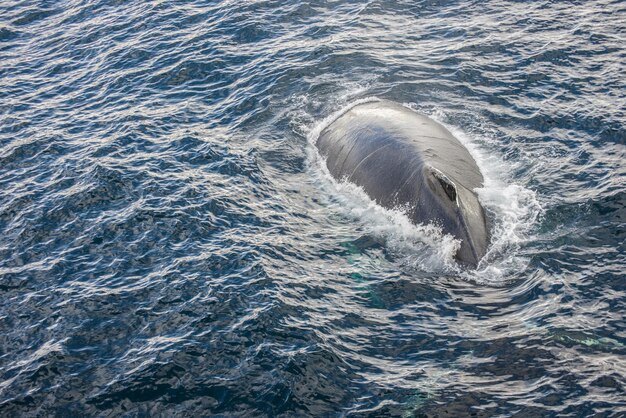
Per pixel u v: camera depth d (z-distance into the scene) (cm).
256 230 1952
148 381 1543
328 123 2350
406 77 2542
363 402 1448
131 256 1908
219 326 1659
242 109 2508
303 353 1566
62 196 2166
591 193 1892
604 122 2156
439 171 1827
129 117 2528
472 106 2344
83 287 1823
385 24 2892
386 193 1939
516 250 1736
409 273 1745
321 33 2875
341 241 1881
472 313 1609
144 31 3066
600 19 2697
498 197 1902
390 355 1546
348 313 1661
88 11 3334
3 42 3197
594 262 1688
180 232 1969
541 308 1588
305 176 2158
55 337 1689
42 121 2594
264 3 3111
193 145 2336
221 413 1462
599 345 1490
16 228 2061
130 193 2138
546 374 1446
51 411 1509
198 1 3228
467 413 1395
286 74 2645
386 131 2091
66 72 2909
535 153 2080
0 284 1867
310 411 1445
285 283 1764
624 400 1373
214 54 2822
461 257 1722
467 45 2669
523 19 2773
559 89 2350
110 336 1673
